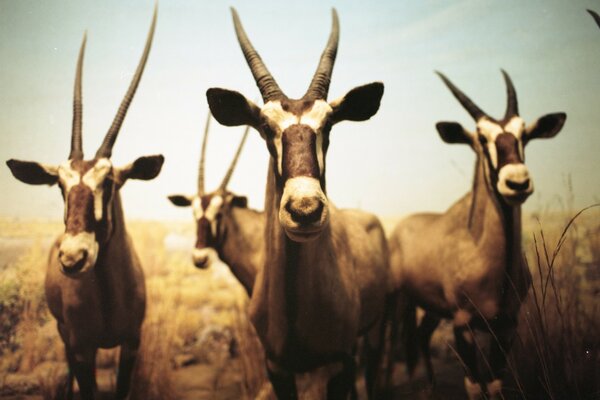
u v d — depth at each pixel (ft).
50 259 12.01
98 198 9.95
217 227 16.90
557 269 14.52
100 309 10.65
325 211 6.34
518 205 10.87
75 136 10.85
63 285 10.74
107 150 10.88
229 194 17.87
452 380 14.89
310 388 13.02
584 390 9.67
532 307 12.02
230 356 17.89
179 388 14.67
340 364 8.90
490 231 11.01
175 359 16.98
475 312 11.30
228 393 14.23
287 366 8.60
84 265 9.34
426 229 13.50
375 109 8.70
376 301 11.60
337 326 8.42
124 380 11.49
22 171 11.19
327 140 7.39
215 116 8.27
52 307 11.91
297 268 7.71
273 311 8.07
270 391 13.09
